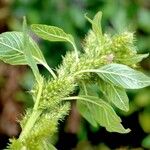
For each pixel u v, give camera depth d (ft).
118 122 1.67
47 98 1.57
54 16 4.79
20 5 4.82
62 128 5.07
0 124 4.77
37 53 1.67
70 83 1.60
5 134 4.80
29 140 1.44
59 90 1.59
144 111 5.07
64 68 1.65
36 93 1.59
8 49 1.73
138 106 5.05
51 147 1.62
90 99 1.67
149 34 4.97
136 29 4.93
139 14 4.95
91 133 5.18
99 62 1.64
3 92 4.76
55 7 4.83
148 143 4.58
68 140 5.16
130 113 5.01
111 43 1.67
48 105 1.57
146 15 4.98
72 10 4.82
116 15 4.80
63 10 4.83
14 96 4.78
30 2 4.82
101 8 4.84
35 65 1.53
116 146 5.25
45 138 1.50
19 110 4.79
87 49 1.69
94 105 1.69
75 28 4.82
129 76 1.63
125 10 4.87
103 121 1.70
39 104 1.56
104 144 5.24
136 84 1.63
